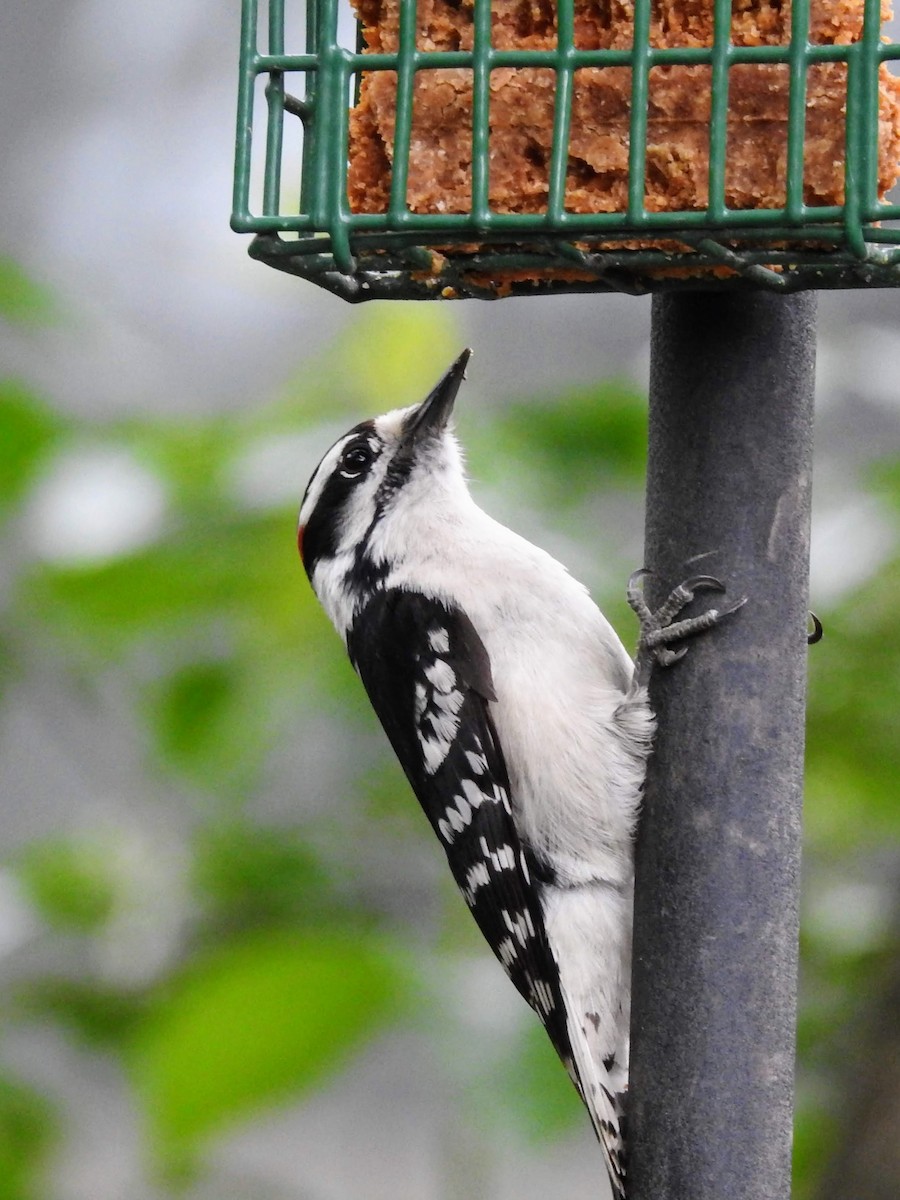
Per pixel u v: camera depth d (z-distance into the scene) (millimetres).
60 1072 11219
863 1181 10492
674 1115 8211
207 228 17375
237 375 15289
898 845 11375
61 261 16562
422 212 7418
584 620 9078
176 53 18484
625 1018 8625
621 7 7266
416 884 11320
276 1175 13695
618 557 11273
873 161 6719
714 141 6809
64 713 13125
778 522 8242
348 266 7152
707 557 8250
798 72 6832
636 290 7430
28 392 10648
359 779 11828
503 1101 9523
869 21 6762
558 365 15203
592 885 8672
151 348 15094
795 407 8273
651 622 8336
